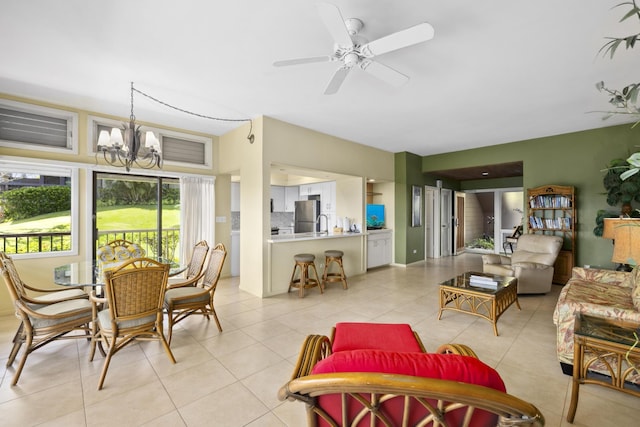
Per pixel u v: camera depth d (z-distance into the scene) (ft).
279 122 13.98
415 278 17.35
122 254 10.95
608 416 5.59
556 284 15.87
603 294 8.73
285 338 9.03
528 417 2.35
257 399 6.09
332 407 2.80
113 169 13.01
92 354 7.63
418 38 5.76
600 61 8.43
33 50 7.88
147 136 9.78
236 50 7.91
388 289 14.88
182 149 15.48
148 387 6.47
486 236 29.58
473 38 7.33
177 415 5.59
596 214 15.10
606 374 6.48
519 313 11.29
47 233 11.73
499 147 18.66
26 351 6.73
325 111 12.72
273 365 7.43
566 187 15.44
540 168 16.92
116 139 9.22
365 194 19.02
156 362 7.54
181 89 10.41
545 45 7.63
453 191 27.40
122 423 5.37
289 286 14.35
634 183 12.51
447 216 27.09
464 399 2.32
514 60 8.42
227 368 7.27
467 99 11.31
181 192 15.12
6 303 10.77
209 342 8.73
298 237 14.96
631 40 3.39
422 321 10.47
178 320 8.97
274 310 11.62
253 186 13.84
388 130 15.65
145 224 14.83
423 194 23.12
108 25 6.83
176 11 6.34
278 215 25.00
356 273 18.10
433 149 20.31
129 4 6.13
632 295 8.04
